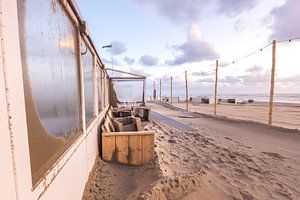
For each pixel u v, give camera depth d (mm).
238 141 6176
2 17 847
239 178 3354
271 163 4168
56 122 1548
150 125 8539
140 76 16641
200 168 3627
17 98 943
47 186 1265
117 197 2566
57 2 1622
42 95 1282
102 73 6641
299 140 6332
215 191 2822
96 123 4016
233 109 22516
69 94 1987
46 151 1321
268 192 2893
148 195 2338
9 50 891
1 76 833
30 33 1128
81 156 2350
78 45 2445
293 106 28547
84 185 2498
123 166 3744
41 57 1278
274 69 8922
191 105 29516
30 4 1130
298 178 3436
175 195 2580
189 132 7402
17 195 914
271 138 6621
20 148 953
